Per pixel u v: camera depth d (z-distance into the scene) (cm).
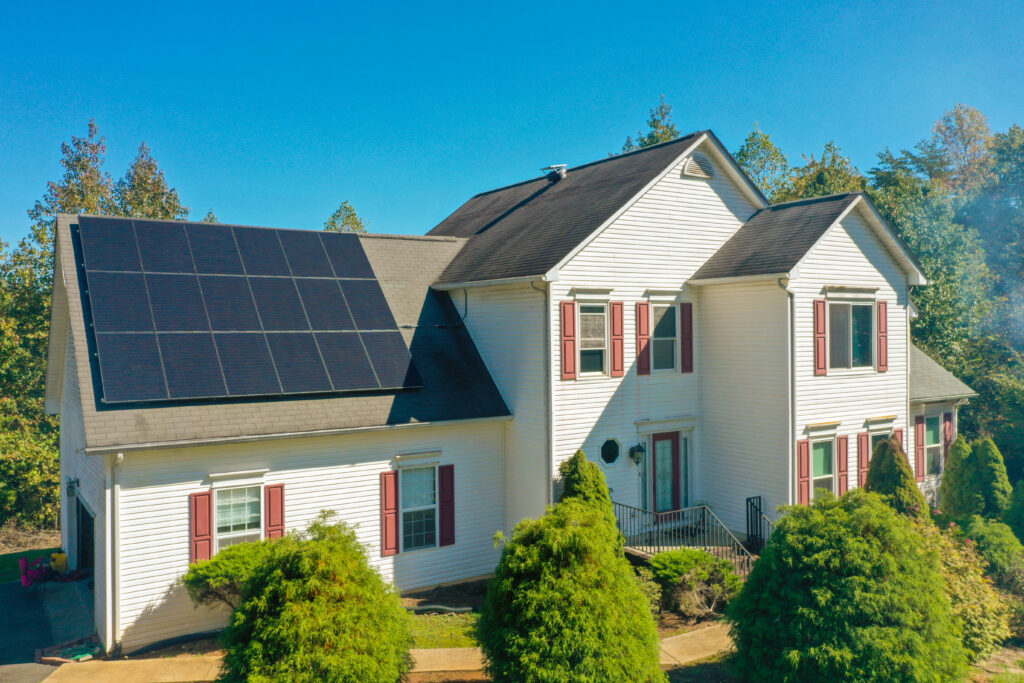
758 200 2011
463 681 1136
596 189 1973
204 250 1705
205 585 1302
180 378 1408
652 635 1016
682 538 1738
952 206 4334
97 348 1391
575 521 1023
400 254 2064
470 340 1897
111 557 1304
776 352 1709
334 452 1527
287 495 1473
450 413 1661
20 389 3262
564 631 941
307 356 1588
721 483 1848
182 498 1369
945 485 2028
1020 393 2705
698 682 1124
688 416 1872
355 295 1802
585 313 1706
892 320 1956
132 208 4053
